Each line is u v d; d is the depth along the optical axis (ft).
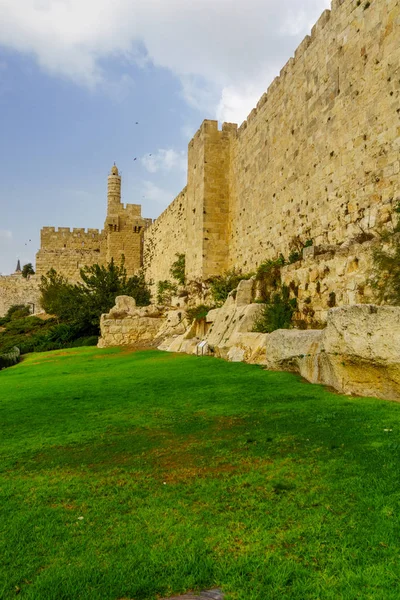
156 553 12.36
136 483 17.37
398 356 25.44
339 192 58.44
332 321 30.01
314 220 65.00
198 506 15.08
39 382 47.34
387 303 35.91
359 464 17.03
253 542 12.64
